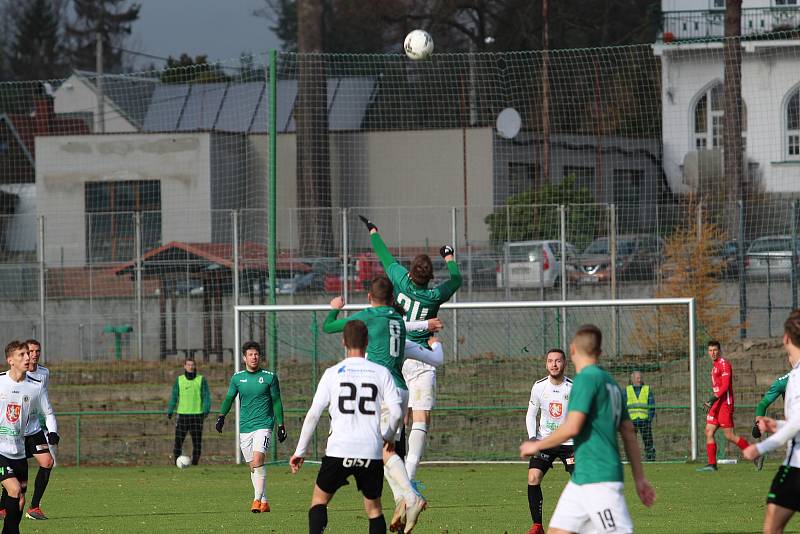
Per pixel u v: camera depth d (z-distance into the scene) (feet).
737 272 285.02
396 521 110.73
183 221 374.02
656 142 449.48
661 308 271.90
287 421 250.98
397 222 326.44
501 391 261.03
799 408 90.74
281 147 463.83
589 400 80.23
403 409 116.06
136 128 554.87
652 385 256.52
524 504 162.30
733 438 142.00
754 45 416.26
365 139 440.04
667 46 462.60
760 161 408.87
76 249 361.30
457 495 175.63
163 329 291.79
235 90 546.67
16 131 601.62
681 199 371.56
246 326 284.61
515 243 287.69
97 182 466.29
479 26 580.30
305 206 426.51
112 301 296.71
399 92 491.72
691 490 175.32
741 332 278.67
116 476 219.00
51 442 126.93
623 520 79.61
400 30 584.40
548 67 499.51
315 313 249.55
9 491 119.96
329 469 100.63
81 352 296.71
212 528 137.28
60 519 148.66
